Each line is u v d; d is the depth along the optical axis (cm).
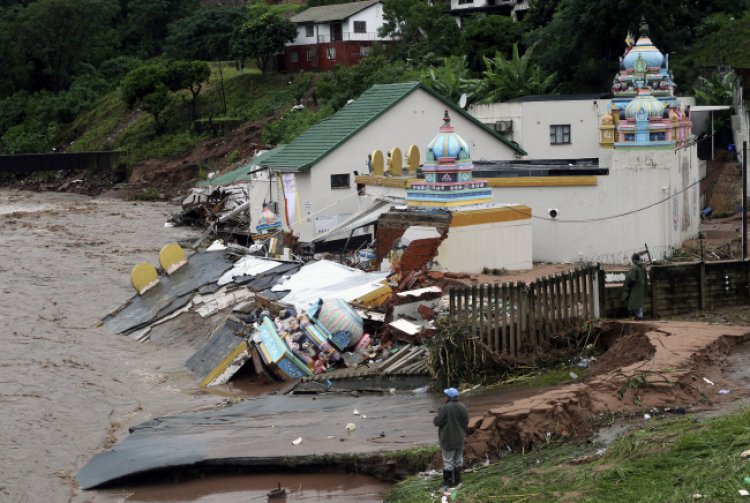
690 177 4703
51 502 2416
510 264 4050
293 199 5288
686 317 3294
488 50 8994
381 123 5325
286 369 3234
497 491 2011
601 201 4272
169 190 9606
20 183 11100
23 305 4631
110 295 4822
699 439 2055
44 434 2906
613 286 3281
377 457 2359
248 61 12531
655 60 4628
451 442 2083
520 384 2892
